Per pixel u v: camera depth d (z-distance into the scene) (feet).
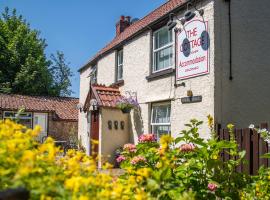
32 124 78.43
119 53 46.96
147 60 37.45
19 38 100.89
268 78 29.17
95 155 10.68
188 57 30.07
